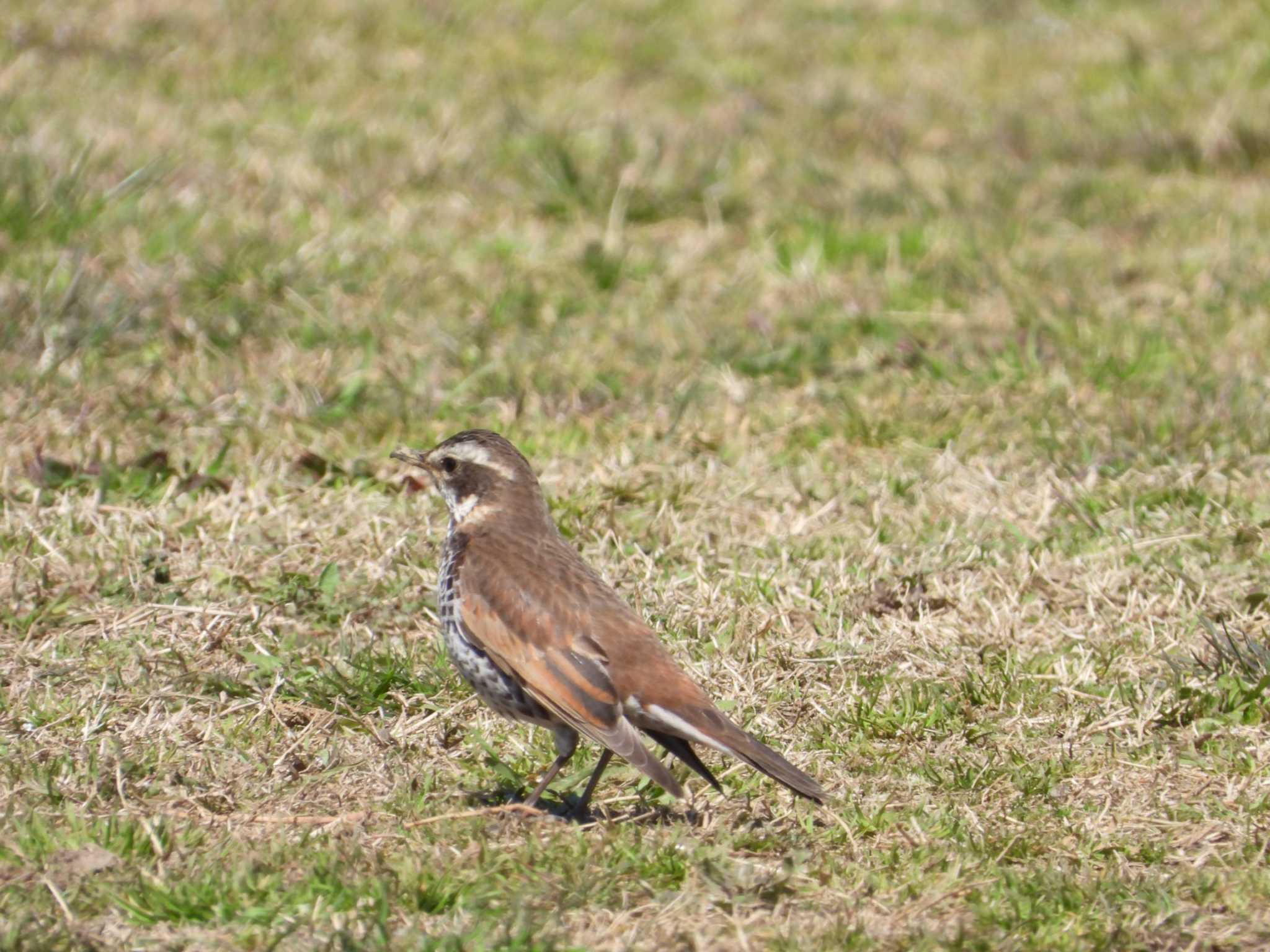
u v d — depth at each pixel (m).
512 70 26.30
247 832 9.40
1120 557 13.17
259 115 23.41
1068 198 21.88
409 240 19.58
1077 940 8.34
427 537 13.19
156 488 13.84
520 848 9.16
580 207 21.19
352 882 8.70
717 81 26.33
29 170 19.52
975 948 8.23
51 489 13.83
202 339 16.67
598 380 16.55
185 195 20.20
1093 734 10.77
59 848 8.95
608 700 9.06
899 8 30.03
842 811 9.74
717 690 11.21
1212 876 9.02
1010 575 12.87
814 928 8.41
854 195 21.81
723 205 21.39
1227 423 15.57
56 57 24.94
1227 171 23.59
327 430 15.12
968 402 16.22
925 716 10.86
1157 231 21.05
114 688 11.02
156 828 9.12
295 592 12.25
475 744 10.55
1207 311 18.47
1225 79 26.78
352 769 10.20
